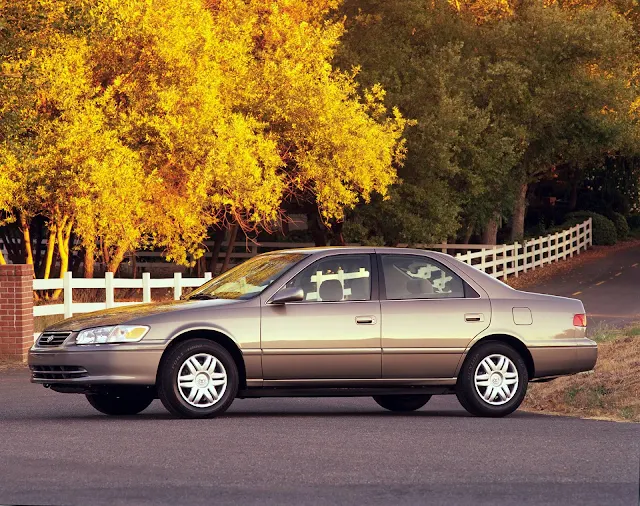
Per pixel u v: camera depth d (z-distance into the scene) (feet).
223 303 59.21
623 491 38.55
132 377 57.11
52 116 130.41
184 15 140.67
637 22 266.98
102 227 134.41
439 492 38.29
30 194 129.70
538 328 62.90
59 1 113.39
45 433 52.49
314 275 60.54
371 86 195.93
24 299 95.35
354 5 201.57
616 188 321.32
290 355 59.00
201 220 154.61
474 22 219.00
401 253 62.18
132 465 43.57
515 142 217.56
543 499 37.11
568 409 65.51
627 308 159.84
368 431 53.93
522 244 235.40
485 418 61.00
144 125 136.56
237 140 145.28
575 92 220.43
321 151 165.89
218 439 50.65
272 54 168.55
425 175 201.98
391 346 60.39
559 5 250.37
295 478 40.88
